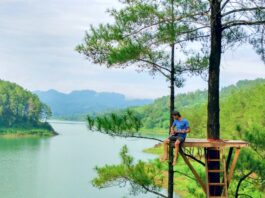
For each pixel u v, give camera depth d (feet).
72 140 626.23
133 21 49.93
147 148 447.83
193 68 53.83
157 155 373.81
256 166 46.55
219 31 47.80
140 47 48.98
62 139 648.38
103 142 586.45
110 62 50.08
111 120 47.98
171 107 54.13
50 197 207.92
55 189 228.63
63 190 225.56
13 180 255.09
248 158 47.01
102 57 53.06
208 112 48.60
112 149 474.49
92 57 53.31
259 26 45.83
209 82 48.62
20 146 496.23
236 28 48.55
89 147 498.69
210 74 48.55
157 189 49.57
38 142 569.23
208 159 45.09
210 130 48.39
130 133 47.73
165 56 53.36
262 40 46.34
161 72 53.78
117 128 47.55
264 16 44.70
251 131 48.98
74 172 291.99
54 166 322.34
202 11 48.91
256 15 44.98
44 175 276.62
